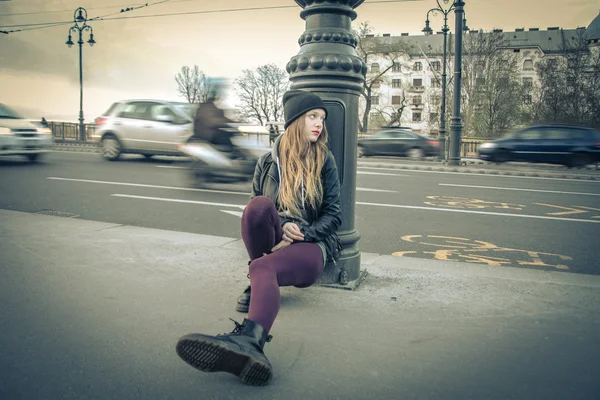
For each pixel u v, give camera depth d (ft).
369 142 71.56
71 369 7.17
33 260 12.49
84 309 9.41
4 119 43.29
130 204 25.21
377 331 8.71
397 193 32.30
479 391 6.80
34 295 10.05
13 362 7.34
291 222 8.54
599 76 140.15
